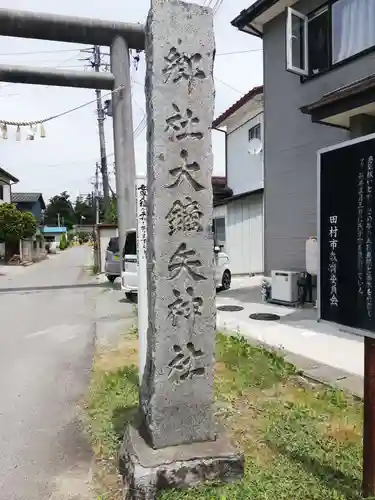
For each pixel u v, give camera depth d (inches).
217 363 203.2
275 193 384.2
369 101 221.5
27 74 432.1
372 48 284.2
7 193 1203.2
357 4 297.1
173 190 110.9
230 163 653.3
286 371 190.9
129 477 106.3
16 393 183.3
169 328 111.3
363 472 99.8
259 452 123.3
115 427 143.9
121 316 352.2
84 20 419.2
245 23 386.9
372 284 93.1
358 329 97.0
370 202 93.3
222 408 153.9
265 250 396.8
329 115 245.8
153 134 109.5
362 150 95.4
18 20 394.9
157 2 108.9
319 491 102.4
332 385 173.9
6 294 502.0
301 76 346.9
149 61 111.5
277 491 103.1
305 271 352.2
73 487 113.4
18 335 294.0
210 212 114.3
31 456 130.0
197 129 112.3
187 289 112.7
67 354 243.9
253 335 258.5
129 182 474.0
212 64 114.2
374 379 96.4
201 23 112.5
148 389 116.0
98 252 752.3
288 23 322.0
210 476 106.9
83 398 176.1
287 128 367.9
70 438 141.3
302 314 318.7
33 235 1049.5
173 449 110.6
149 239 114.1
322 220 107.8
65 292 507.5
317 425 139.3
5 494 111.0
